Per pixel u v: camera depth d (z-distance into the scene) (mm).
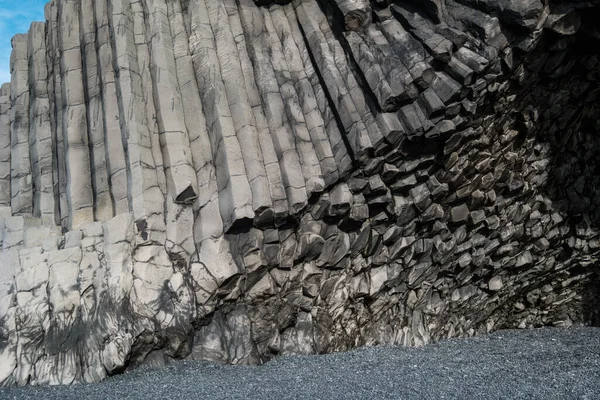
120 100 9367
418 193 9539
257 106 9531
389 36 9391
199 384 7145
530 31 8578
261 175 8727
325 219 9148
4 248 8633
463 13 9008
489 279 11859
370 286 9875
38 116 10172
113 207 8922
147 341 8055
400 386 6805
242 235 8625
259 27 10219
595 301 13445
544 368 7707
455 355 8867
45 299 7879
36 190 9680
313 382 7082
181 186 8758
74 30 10492
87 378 7637
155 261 8398
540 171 10844
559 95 9938
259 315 8734
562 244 12078
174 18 10234
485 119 9320
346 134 9016
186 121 9406
